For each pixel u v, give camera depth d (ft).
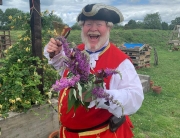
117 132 5.94
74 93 4.42
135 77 5.56
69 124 5.97
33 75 10.48
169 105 18.34
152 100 19.29
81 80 4.51
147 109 17.16
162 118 15.62
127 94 5.16
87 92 4.53
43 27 11.36
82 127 5.83
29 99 10.14
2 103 10.00
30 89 10.32
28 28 11.17
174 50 63.67
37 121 10.38
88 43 5.89
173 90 22.68
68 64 4.52
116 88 5.49
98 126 5.80
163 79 27.61
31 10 9.96
